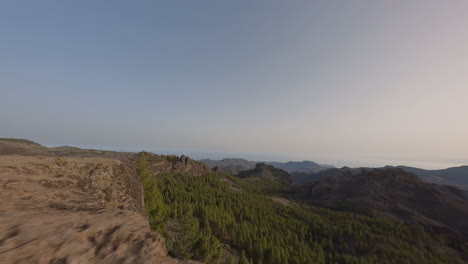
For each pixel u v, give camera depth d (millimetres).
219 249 44500
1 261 5473
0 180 13969
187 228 42125
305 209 181750
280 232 100625
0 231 7023
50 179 19016
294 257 70688
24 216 8609
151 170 147125
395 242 110375
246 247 73688
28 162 21375
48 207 10578
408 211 181875
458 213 179750
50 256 6152
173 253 29438
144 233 8812
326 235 116125
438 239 128875
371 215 175625
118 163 37500
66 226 8016
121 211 10992
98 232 7996
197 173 185875
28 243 6492
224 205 119062
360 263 86500
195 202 105062
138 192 33500
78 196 14047
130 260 6836
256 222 106062
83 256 6480
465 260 112500
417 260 95000
